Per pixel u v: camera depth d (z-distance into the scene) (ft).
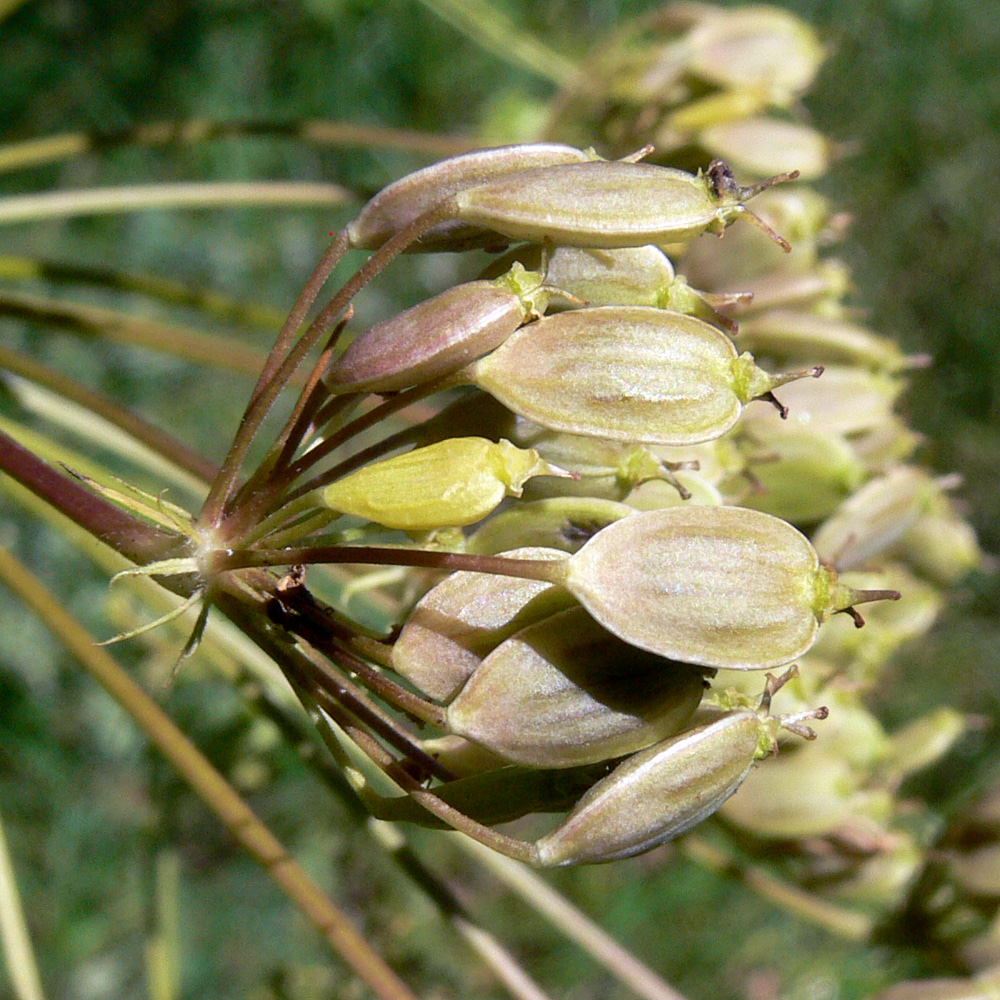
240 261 0.56
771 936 0.50
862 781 0.23
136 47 0.56
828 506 0.22
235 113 0.57
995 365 0.67
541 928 0.50
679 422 0.16
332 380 0.16
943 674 0.58
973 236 0.68
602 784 0.15
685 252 0.24
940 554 0.25
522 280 0.16
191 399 0.53
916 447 0.25
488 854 0.23
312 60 0.57
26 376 0.22
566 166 0.16
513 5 0.58
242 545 0.16
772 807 0.23
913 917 0.24
